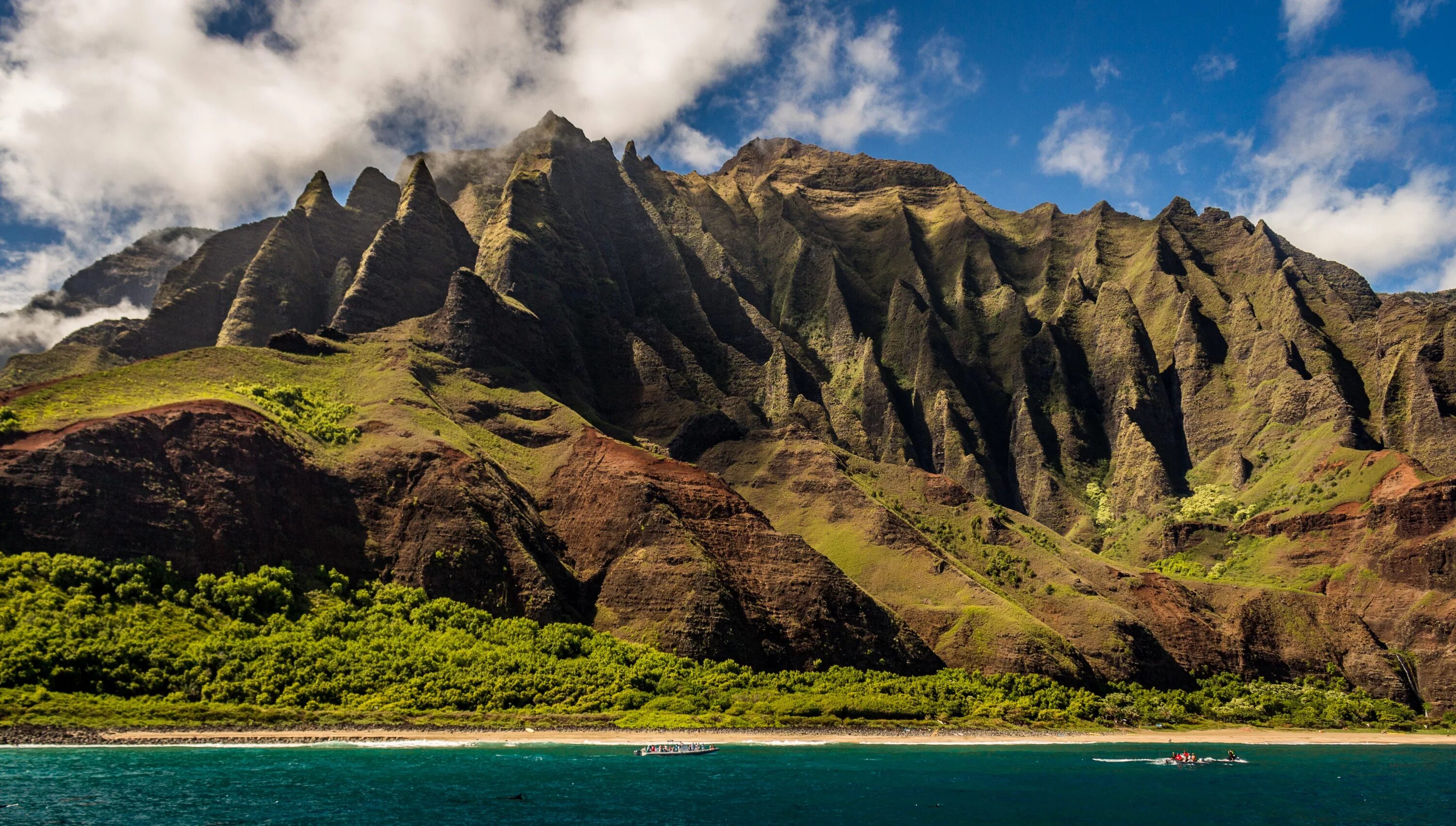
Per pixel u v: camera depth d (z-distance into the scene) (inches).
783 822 3198.8
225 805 3051.2
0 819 2797.7
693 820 3164.4
